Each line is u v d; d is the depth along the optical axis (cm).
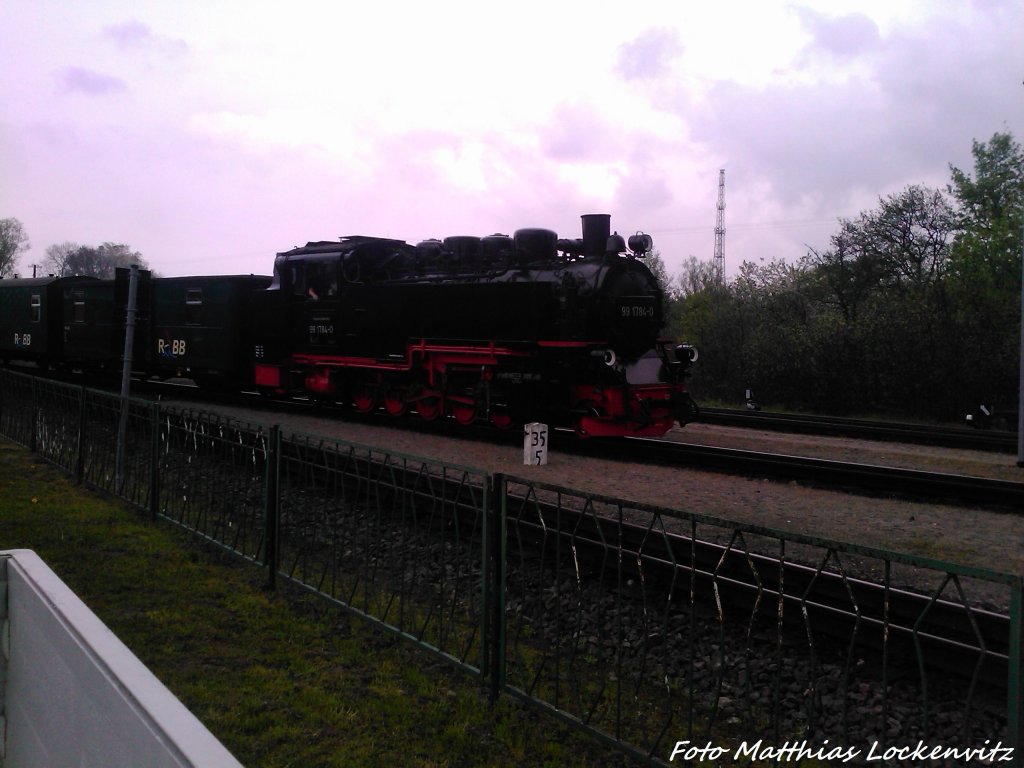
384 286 1593
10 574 291
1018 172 2744
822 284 2897
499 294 1373
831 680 497
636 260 1437
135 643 546
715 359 2883
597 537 705
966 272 2459
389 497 911
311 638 582
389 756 418
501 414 1442
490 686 493
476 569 711
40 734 248
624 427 1291
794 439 1520
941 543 756
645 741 440
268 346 1902
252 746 420
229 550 764
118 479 986
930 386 2239
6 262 7781
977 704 459
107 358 2266
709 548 633
